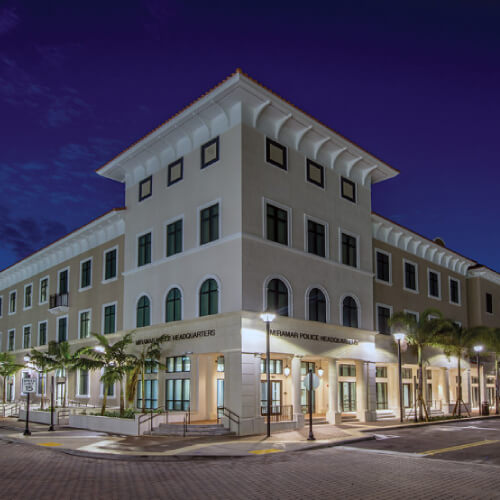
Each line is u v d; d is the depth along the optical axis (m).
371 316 32.75
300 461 16.78
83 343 36.53
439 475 14.27
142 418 24.09
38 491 12.11
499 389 42.12
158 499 11.30
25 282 47.41
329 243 30.58
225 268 25.78
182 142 30.11
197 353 26.36
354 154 32.47
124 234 34.25
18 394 45.41
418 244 40.72
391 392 35.22
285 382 28.39
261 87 26.23
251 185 26.38
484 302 47.72
